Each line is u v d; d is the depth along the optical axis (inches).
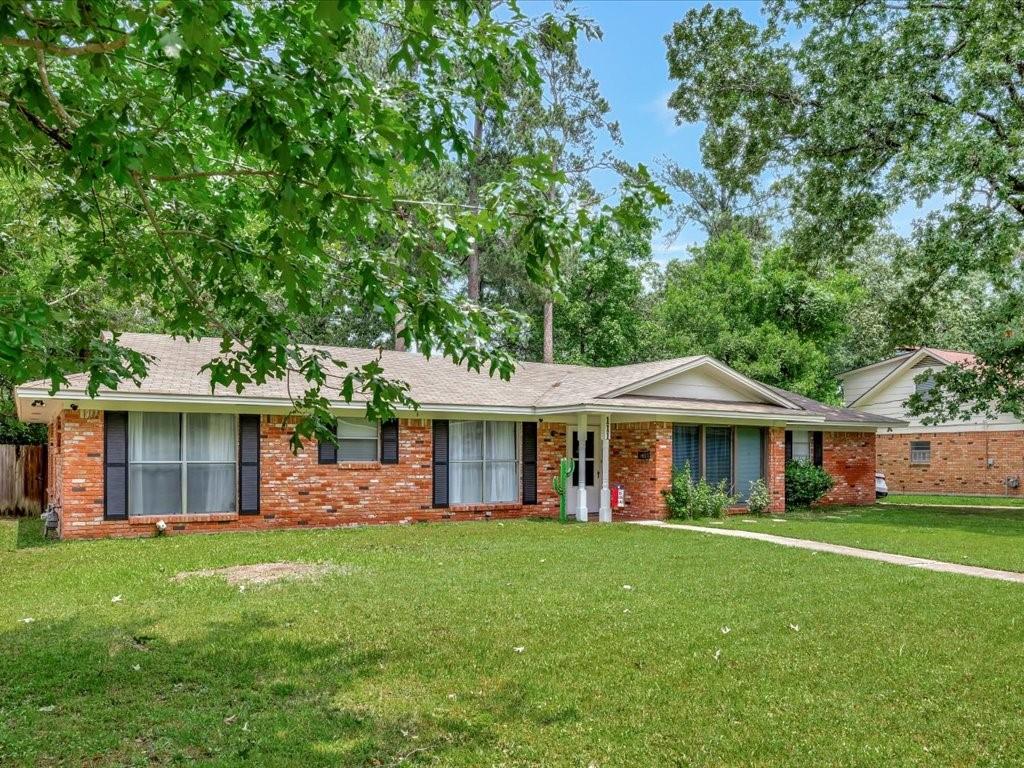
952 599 326.3
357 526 613.3
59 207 206.5
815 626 278.5
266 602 311.6
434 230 183.5
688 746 173.0
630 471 724.0
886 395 1200.8
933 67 706.2
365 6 170.1
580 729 182.5
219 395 553.9
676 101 880.3
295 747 171.0
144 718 187.2
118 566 402.6
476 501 693.3
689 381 748.6
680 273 1603.1
